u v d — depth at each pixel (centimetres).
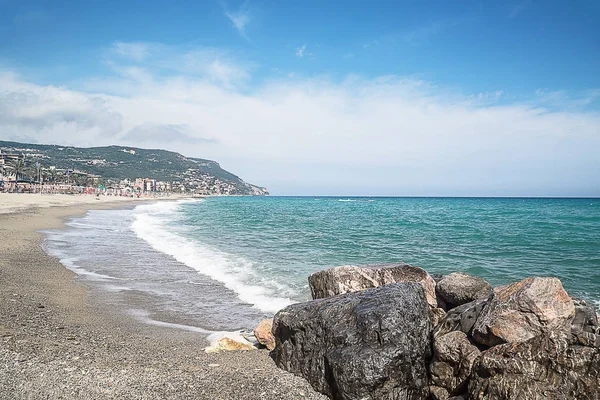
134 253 2217
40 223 3775
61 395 622
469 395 602
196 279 1605
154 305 1267
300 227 3984
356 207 9881
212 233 3344
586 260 2103
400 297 685
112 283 1539
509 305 646
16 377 666
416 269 930
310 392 658
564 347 558
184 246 2505
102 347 865
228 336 948
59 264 1866
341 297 749
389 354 624
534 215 6138
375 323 651
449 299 895
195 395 636
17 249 2186
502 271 1830
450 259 2122
